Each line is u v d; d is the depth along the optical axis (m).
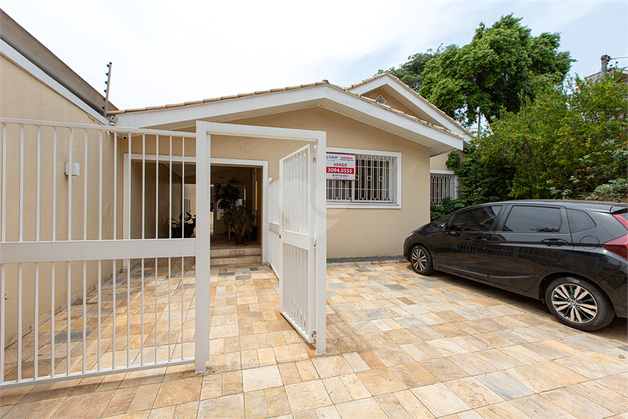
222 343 2.68
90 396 1.88
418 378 2.14
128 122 4.70
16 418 1.67
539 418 1.72
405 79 18.22
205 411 1.75
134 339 2.75
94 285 4.36
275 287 4.55
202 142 2.16
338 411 1.77
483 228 4.14
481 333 2.94
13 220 2.68
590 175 5.78
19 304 1.85
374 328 3.06
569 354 2.52
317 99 5.63
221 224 10.48
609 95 5.70
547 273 3.24
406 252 5.71
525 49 12.73
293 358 2.42
